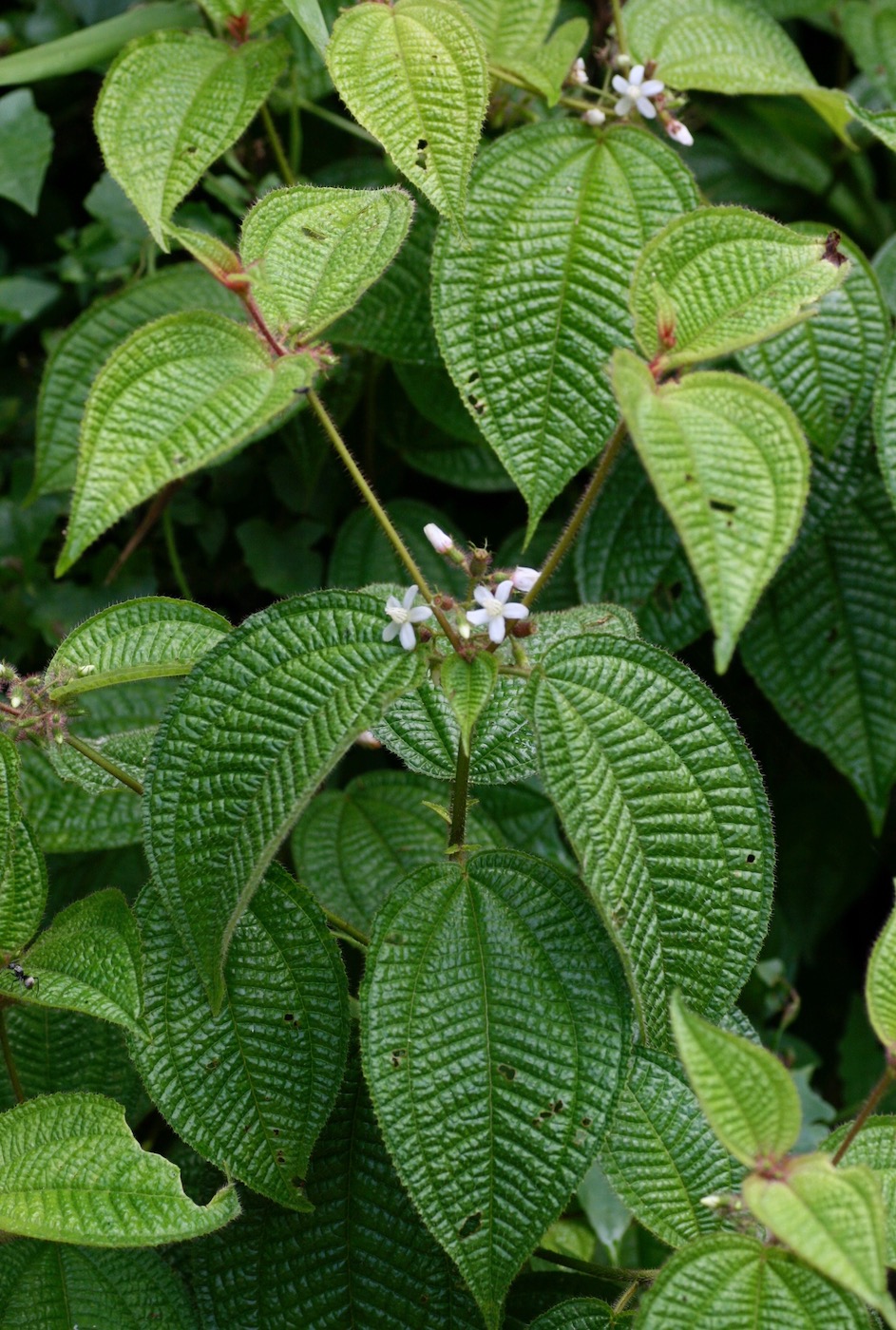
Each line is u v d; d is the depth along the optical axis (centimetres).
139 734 121
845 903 152
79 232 146
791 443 105
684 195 124
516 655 112
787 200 149
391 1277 116
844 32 144
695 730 111
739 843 111
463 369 122
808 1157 106
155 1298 115
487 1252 110
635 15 133
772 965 145
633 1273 117
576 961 113
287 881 115
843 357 130
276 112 138
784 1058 143
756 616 138
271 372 108
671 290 109
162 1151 131
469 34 114
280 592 142
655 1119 114
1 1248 114
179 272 135
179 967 114
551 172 124
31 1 145
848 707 138
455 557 112
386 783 133
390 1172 117
